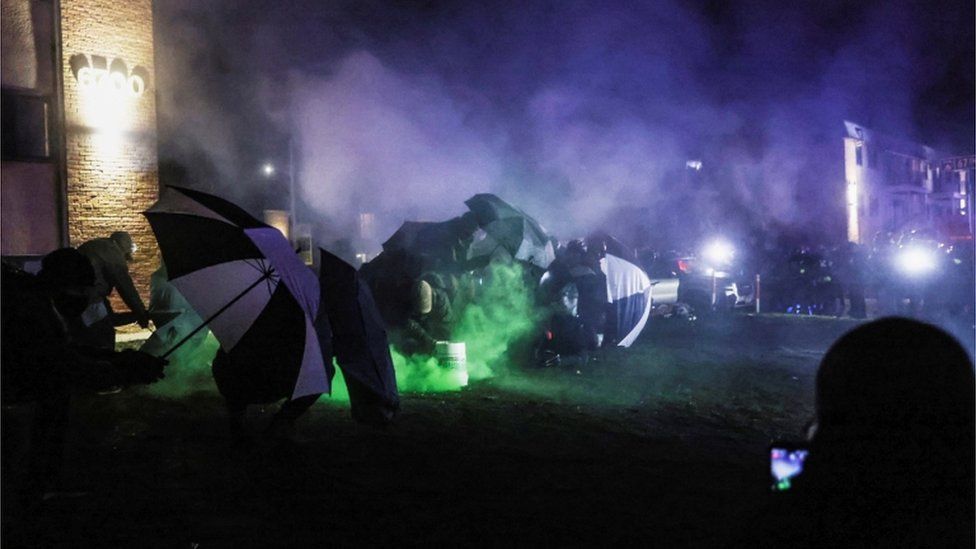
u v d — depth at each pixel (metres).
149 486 6.00
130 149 15.84
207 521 5.26
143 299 15.94
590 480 6.26
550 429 8.00
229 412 6.91
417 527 5.18
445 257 10.99
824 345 15.17
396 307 10.91
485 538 4.99
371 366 6.84
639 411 8.98
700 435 7.88
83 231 15.28
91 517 5.32
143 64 16.00
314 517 5.35
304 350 6.43
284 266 6.35
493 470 6.50
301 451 6.69
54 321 5.09
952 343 1.74
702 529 5.15
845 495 1.74
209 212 6.75
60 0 14.88
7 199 14.41
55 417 5.51
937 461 1.71
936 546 1.68
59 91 14.93
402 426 8.05
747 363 12.78
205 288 6.75
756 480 6.28
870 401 1.73
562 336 11.91
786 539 1.77
